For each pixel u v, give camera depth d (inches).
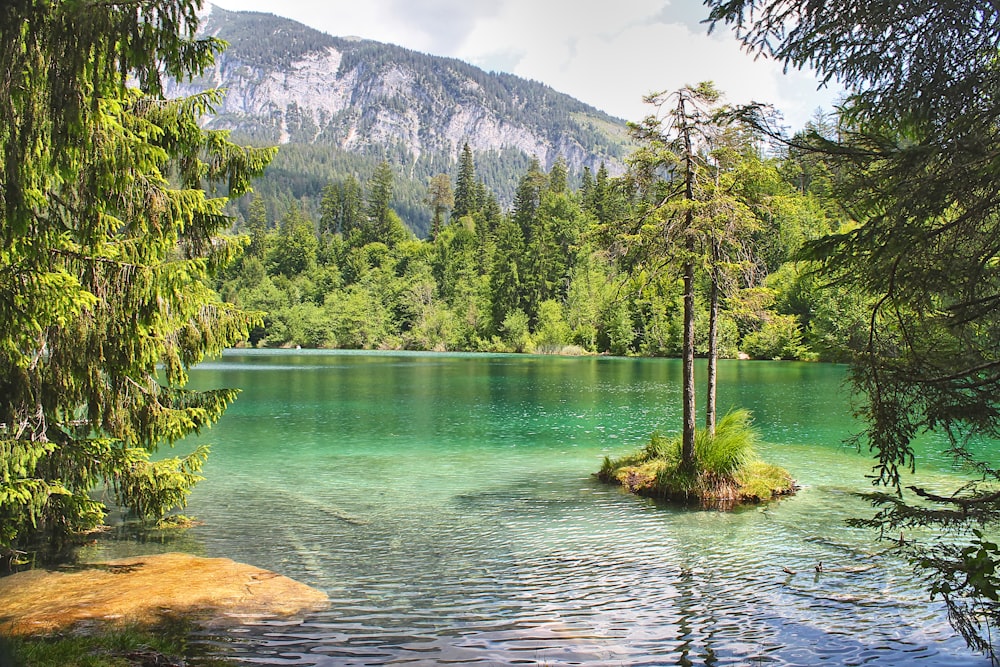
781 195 509.0
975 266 169.5
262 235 4894.2
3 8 176.1
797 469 636.7
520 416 1044.5
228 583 319.3
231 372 1999.3
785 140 188.4
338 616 287.7
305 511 482.9
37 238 235.1
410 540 411.8
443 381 1700.3
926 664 241.8
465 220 4886.8
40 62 185.9
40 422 321.7
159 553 380.5
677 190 560.1
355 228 5305.1
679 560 371.6
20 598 295.7
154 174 302.5
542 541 408.5
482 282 4042.8
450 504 506.6
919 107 175.5
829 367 2086.6
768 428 903.7
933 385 179.6
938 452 700.0
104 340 287.4
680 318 2923.2
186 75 204.2
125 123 300.7
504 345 3545.8
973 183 158.9
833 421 965.8
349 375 1898.4
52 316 241.4
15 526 339.9
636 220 565.3
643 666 242.8
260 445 783.1
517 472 631.8
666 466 560.1
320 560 370.9
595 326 3319.4
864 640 263.1
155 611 282.4
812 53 183.5
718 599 311.4
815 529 431.8
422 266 4311.0
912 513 182.5
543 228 3759.8
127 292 279.3
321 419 1006.4
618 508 492.4
